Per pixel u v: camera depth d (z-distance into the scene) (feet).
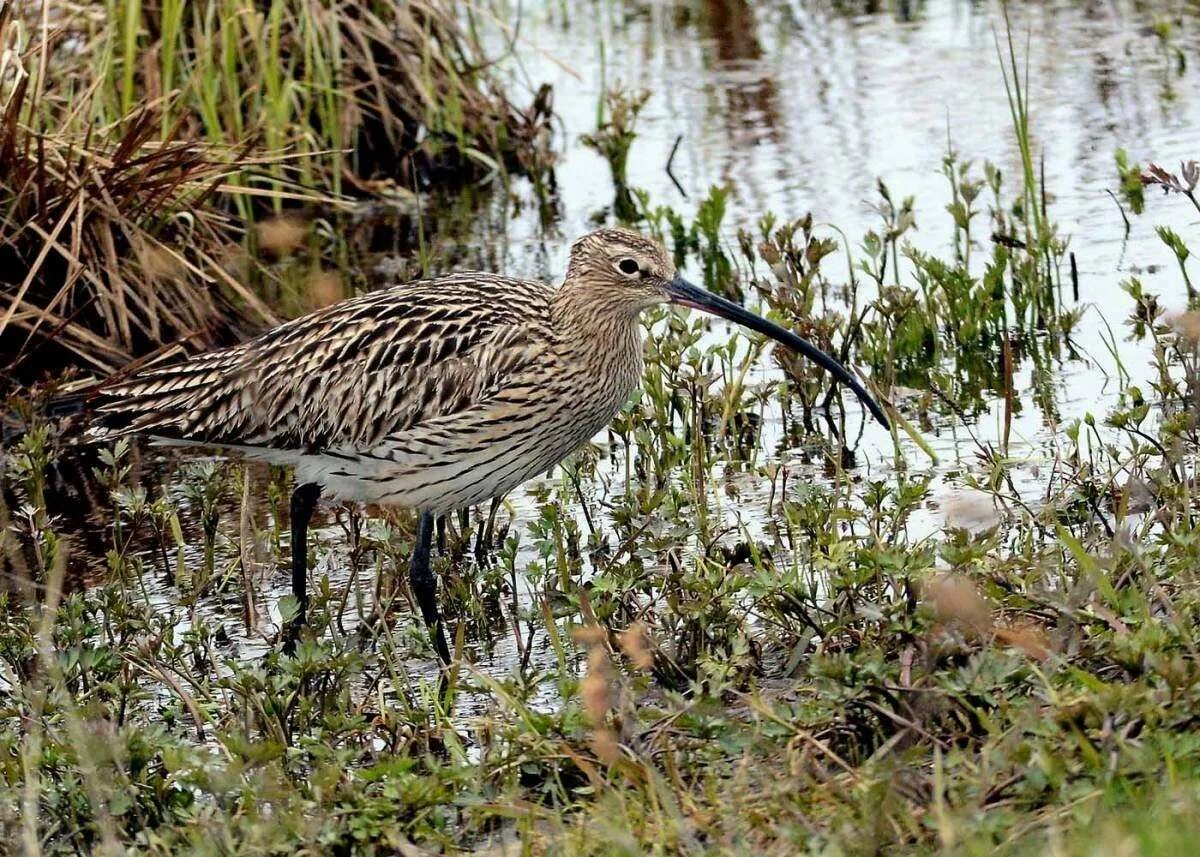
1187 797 23.16
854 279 49.60
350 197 63.05
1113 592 29.58
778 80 71.97
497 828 28.89
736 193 61.31
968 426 45.16
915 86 69.72
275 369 37.86
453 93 65.46
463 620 37.76
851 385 40.09
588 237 37.76
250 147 56.24
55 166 51.78
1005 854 23.40
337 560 41.96
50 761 29.78
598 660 28.78
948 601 27.73
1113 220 55.93
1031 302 50.57
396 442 37.27
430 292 38.19
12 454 45.01
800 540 38.50
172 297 52.29
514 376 37.09
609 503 43.11
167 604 40.24
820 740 28.63
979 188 51.39
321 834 27.45
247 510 42.01
